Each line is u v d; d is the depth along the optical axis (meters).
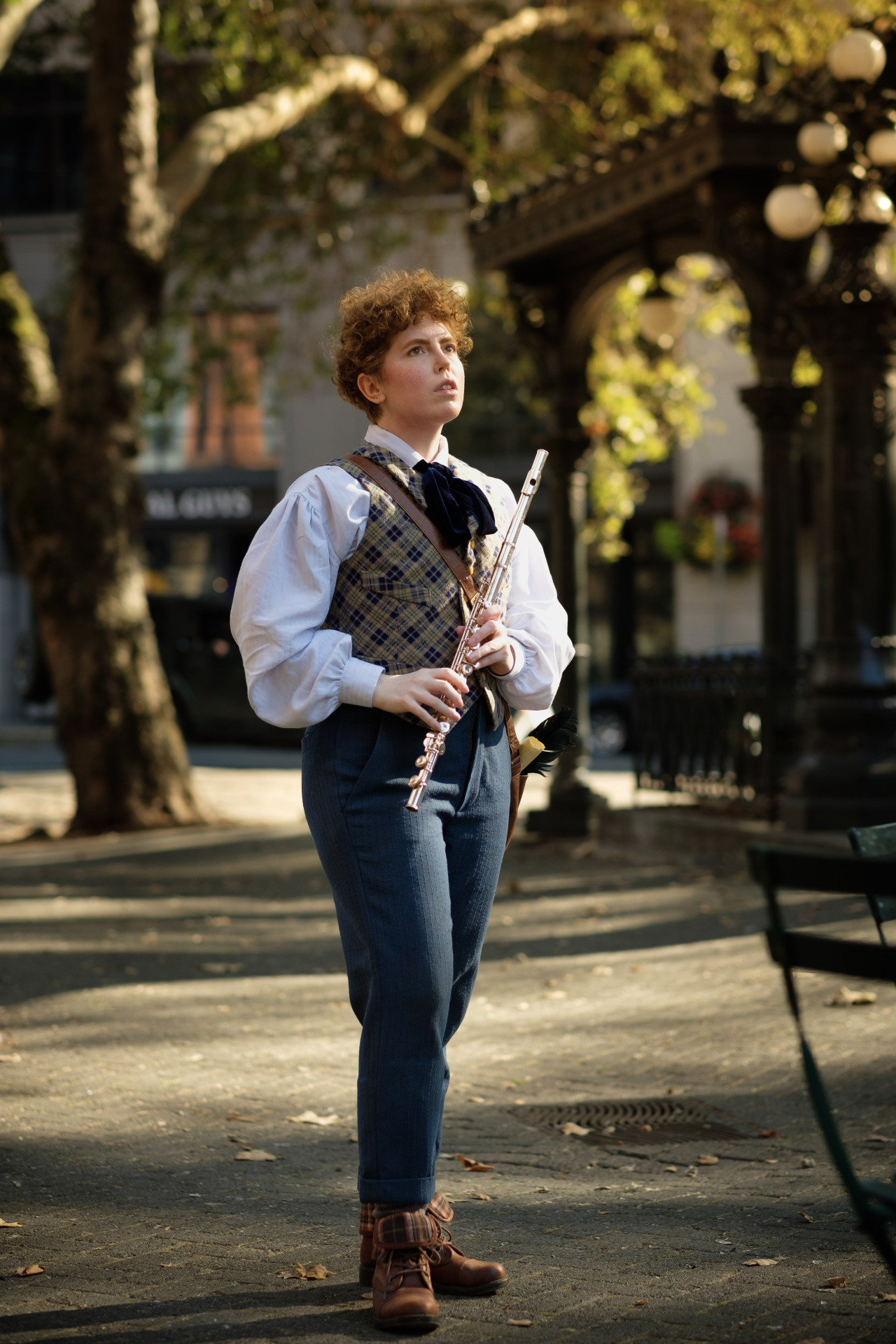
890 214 9.21
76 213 29.03
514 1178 3.89
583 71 17.23
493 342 27.06
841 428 9.29
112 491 12.94
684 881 9.09
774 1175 3.84
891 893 2.21
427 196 18.98
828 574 9.32
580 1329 2.85
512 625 3.21
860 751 9.24
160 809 12.94
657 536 27.31
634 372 17.05
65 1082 4.86
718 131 9.04
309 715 2.92
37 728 28.55
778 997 5.91
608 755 22.00
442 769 3.01
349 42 19.02
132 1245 3.37
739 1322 2.87
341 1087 4.80
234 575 30.89
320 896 9.41
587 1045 5.31
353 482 3.00
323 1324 2.89
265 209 18.25
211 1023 5.72
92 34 12.84
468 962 3.10
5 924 8.30
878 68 8.48
